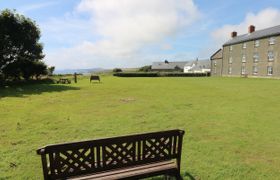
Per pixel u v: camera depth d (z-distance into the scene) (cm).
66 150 326
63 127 823
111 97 1647
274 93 1895
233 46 5662
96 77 3416
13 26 2853
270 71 4538
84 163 346
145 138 375
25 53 3203
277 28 4494
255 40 4894
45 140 680
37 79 3444
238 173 487
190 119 961
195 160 549
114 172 364
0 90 2148
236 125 871
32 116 993
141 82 3403
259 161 550
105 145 351
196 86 2641
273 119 968
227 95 1769
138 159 383
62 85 2786
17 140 676
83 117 984
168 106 1270
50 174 328
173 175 394
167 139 409
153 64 11219
